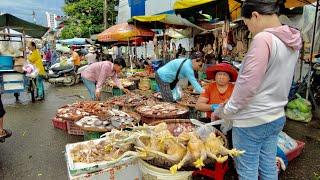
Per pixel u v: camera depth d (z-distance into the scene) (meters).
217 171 2.97
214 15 6.53
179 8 5.32
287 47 1.76
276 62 1.73
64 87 11.48
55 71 11.91
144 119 4.11
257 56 1.66
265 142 2.03
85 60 15.14
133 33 8.92
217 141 1.98
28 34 12.06
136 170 2.42
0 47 10.15
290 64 1.81
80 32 22.53
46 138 4.82
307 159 3.74
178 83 5.10
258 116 1.83
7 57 7.93
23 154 4.11
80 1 22.83
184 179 2.06
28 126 5.58
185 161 1.87
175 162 1.92
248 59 1.70
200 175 3.21
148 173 2.11
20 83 7.96
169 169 1.92
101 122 3.65
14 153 4.14
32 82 8.18
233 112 1.84
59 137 4.87
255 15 1.80
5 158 3.96
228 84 3.24
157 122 2.74
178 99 4.94
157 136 2.09
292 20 7.60
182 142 1.98
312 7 7.28
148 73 8.91
